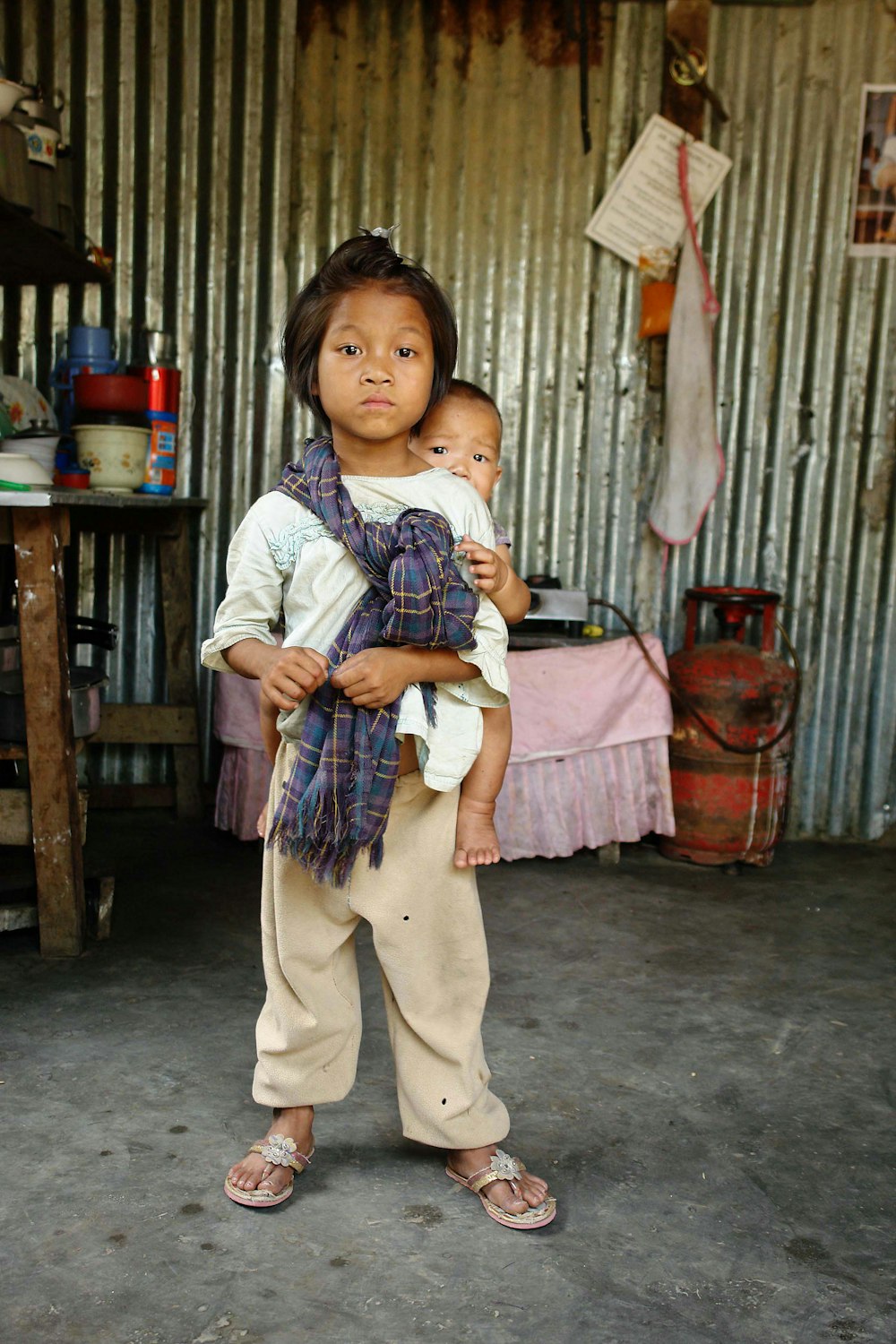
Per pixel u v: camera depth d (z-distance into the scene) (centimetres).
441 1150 218
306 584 172
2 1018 267
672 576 468
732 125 445
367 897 183
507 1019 282
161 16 429
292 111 439
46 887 302
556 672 398
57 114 391
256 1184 196
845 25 438
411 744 181
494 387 458
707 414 441
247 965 306
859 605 462
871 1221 202
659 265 447
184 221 442
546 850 407
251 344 450
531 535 466
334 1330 168
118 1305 171
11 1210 193
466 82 441
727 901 384
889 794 468
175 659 448
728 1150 224
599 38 439
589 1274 183
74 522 435
